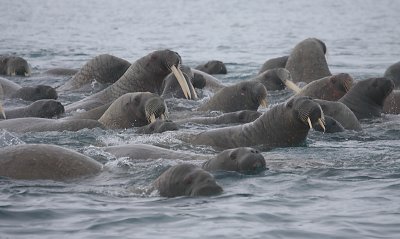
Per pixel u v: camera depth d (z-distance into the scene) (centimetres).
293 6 15738
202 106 4341
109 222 2281
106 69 5122
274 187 2645
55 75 6038
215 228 2222
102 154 3038
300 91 4456
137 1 17862
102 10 14862
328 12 13950
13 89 4962
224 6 15950
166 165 2875
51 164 2792
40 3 16612
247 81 4331
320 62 5134
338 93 4388
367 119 4200
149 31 10512
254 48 8431
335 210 2409
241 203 2458
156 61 4366
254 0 17850
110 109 3825
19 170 2770
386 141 3575
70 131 3631
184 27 11131
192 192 2530
